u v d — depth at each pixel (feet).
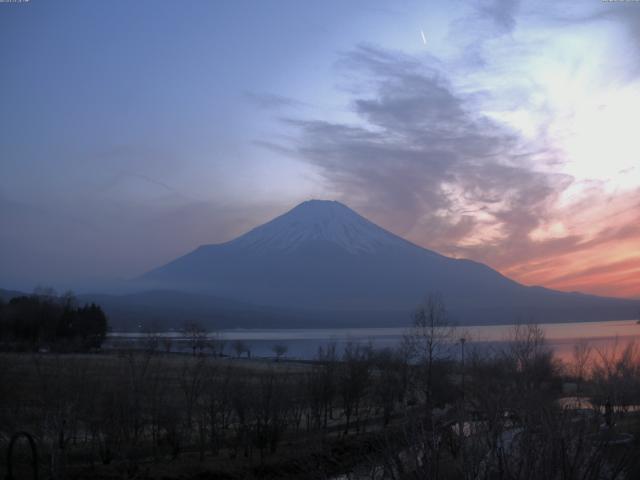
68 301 367.25
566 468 33.88
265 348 528.63
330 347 345.72
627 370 91.56
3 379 110.52
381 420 135.33
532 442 35.47
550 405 50.47
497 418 40.37
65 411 95.30
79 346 249.96
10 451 48.85
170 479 95.14
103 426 102.99
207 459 106.22
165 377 144.46
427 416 47.52
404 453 44.01
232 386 127.65
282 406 120.16
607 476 36.09
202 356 195.83
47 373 131.85
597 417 40.91
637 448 38.11
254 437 107.34
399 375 140.67
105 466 98.43
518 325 273.33
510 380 92.79
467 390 74.49
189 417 115.96
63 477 87.71
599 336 362.74
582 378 120.37
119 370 144.56
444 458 38.70
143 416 117.39
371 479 42.65
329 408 143.54
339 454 78.48
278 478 88.94
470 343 218.38
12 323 295.69
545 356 116.26
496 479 35.76
